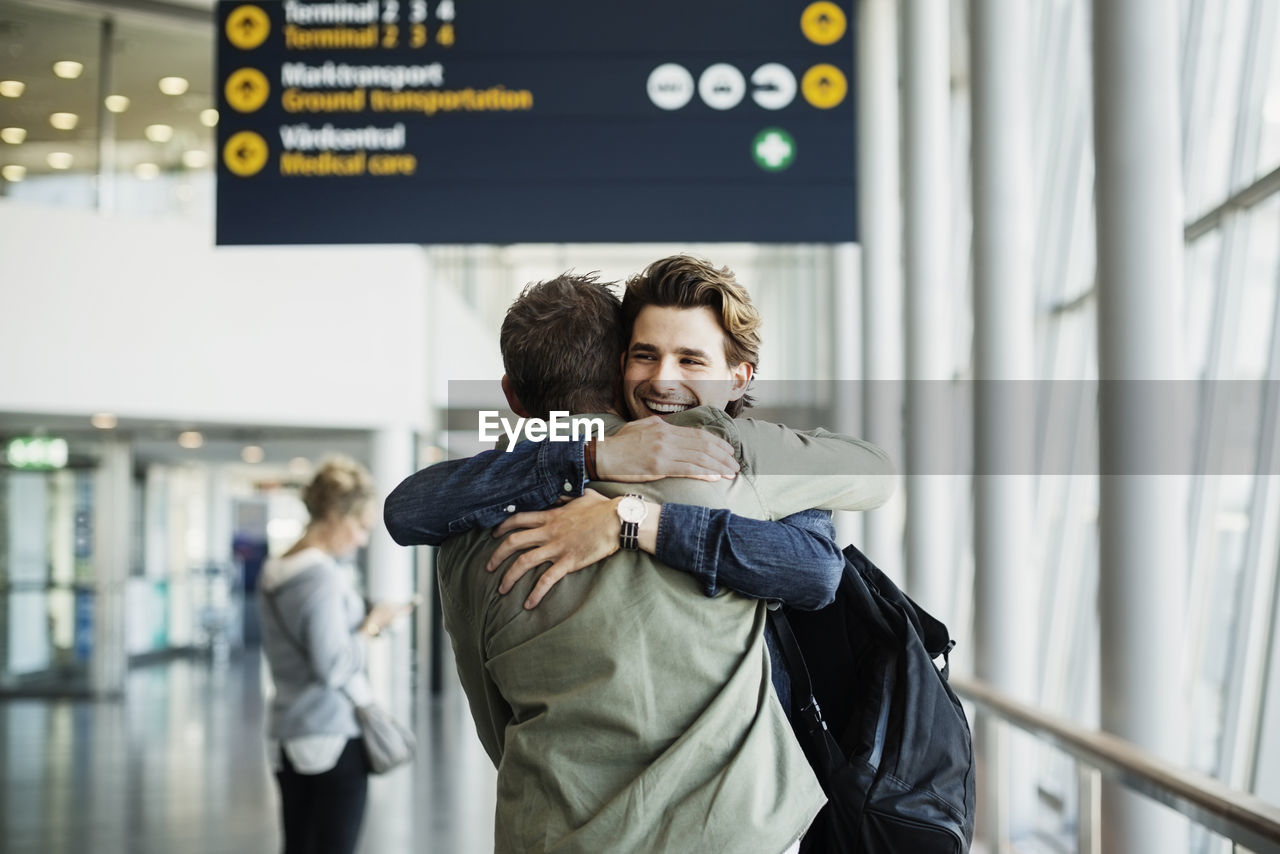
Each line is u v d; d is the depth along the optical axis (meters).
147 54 10.87
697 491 1.44
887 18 9.96
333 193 4.83
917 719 1.48
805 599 1.43
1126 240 4.11
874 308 9.82
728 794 1.35
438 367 12.59
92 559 12.42
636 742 1.37
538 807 1.38
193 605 16.59
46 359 10.30
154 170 10.83
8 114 10.55
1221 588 5.80
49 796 7.31
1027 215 6.25
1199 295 6.16
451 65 4.83
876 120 9.83
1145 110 4.12
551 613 1.42
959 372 10.49
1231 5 6.21
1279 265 5.58
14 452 12.48
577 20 4.81
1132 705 4.04
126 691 12.79
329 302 11.29
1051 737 3.56
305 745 3.55
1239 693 5.43
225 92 4.86
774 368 18.52
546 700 1.40
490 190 4.79
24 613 12.45
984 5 6.21
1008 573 6.22
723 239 4.74
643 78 4.79
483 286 16.56
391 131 4.83
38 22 10.68
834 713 1.55
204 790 7.46
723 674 1.40
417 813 6.70
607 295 1.62
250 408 10.97
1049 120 8.86
